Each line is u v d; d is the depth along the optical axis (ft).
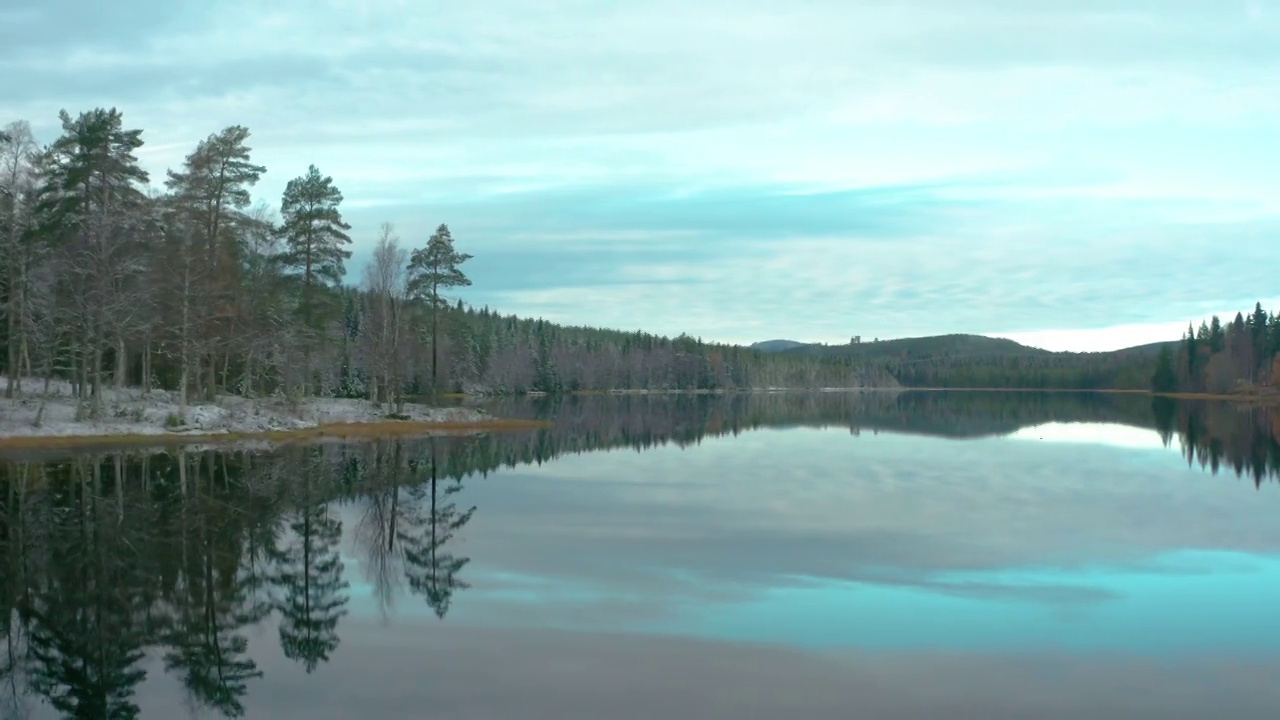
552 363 423.64
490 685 32.01
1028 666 34.58
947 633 38.58
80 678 32.63
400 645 36.42
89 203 125.29
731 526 63.16
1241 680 33.22
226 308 136.77
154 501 69.87
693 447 129.49
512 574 48.55
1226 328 426.51
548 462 105.50
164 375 168.04
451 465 100.01
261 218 148.36
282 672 33.17
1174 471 98.48
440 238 173.99
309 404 150.61
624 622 39.75
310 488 79.10
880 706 30.55
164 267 126.62
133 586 45.27
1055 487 84.33
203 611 41.11
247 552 53.11
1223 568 50.80
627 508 70.90
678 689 31.83
